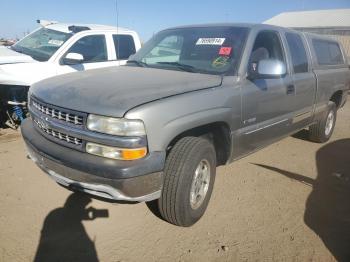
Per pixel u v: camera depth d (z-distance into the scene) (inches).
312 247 125.8
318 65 212.8
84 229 128.8
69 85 129.2
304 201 159.6
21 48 264.8
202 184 134.5
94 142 109.0
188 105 119.9
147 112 108.3
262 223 139.2
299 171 194.7
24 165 181.6
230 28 165.5
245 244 125.3
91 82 130.4
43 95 128.6
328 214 149.2
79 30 261.9
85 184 112.1
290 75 179.5
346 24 1513.3
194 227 133.6
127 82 128.6
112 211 141.3
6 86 225.8
